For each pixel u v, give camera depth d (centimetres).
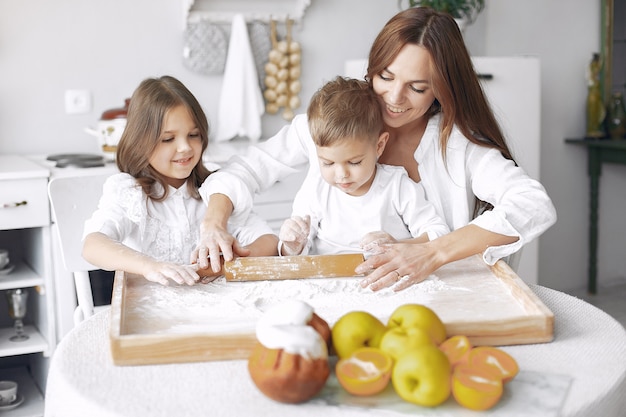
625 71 382
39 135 291
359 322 104
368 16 342
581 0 380
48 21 286
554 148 388
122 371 107
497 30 365
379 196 157
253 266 138
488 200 158
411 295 130
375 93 153
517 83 316
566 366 108
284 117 328
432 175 162
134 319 119
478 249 140
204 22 306
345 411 96
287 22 323
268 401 98
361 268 137
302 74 333
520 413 95
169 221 171
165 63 308
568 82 385
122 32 298
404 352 99
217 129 319
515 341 114
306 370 95
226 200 162
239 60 306
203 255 141
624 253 412
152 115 161
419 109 152
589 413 98
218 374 105
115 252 141
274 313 100
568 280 404
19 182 239
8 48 282
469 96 155
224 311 123
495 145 161
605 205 403
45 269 248
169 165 166
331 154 145
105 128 268
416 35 144
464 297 129
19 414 251
